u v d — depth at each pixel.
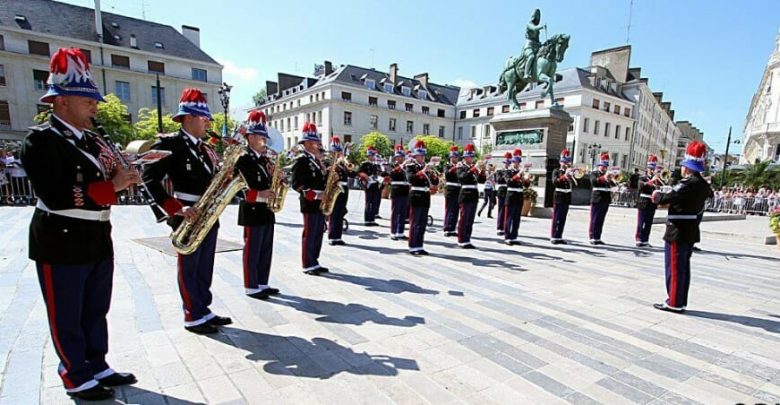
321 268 6.11
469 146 8.84
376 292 5.23
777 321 4.70
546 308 4.87
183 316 4.16
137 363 3.20
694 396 3.04
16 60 35.28
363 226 11.15
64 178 2.49
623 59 52.91
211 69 44.75
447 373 3.22
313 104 51.22
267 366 3.23
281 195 5.00
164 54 41.78
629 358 3.63
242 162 4.60
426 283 5.72
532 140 15.38
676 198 4.79
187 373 3.08
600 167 9.81
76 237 2.59
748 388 3.19
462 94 63.03
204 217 3.64
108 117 30.00
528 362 3.47
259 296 4.86
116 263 6.07
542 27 15.58
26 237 7.72
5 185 13.85
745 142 72.06
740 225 15.39
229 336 3.76
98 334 2.86
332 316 4.35
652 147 64.31
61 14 38.38
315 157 5.97
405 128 56.00
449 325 4.21
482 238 9.83
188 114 3.76
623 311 4.87
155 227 9.40
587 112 45.88
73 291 2.63
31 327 3.73
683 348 3.89
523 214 14.75
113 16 41.28
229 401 2.74
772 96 46.56
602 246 9.35
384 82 54.25
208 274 3.97
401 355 3.50
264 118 4.84
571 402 2.88
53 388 2.80
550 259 7.65
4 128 35.22
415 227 7.53
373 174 11.27
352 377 3.10
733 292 5.93
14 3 36.16
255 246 4.77
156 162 3.47
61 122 2.55
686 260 4.82
